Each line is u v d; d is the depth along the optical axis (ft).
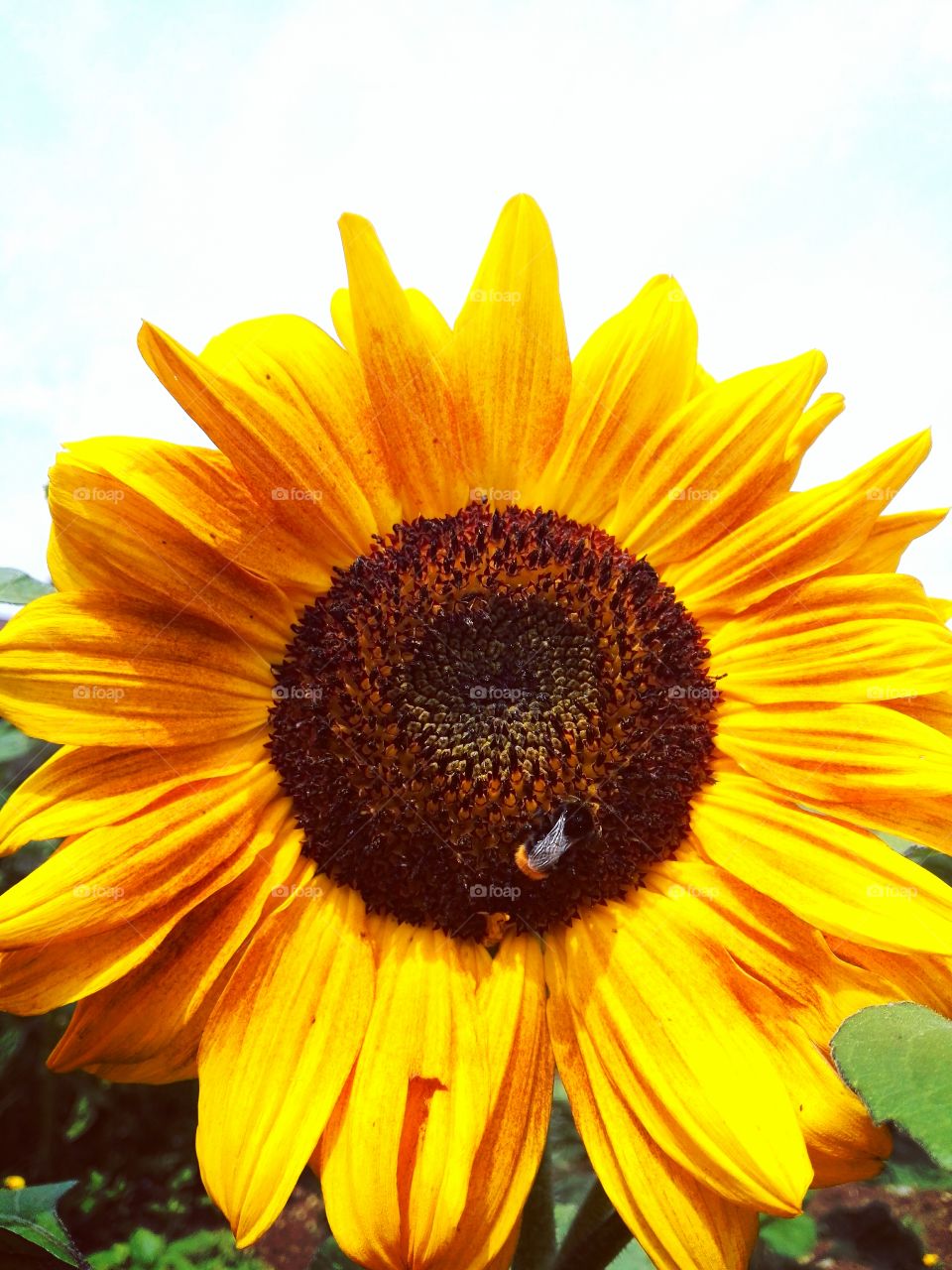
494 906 0.56
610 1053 0.53
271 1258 1.06
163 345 0.56
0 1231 0.52
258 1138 0.49
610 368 0.66
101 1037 0.52
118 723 0.55
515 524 0.65
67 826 0.53
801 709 0.60
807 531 0.63
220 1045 0.52
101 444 0.57
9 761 0.77
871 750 0.57
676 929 0.55
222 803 0.57
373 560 0.63
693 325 0.66
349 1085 0.52
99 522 0.55
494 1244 0.49
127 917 0.52
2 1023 1.09
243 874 0.57
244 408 0.59
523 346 0.64
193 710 0.58
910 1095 0.38
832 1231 0.89
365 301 0.61
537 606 0.63
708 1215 0.49
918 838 0.56
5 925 0.49
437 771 0.58
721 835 0.58
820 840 0.56
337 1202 0.48
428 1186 0.47
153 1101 1.20
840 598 0.62
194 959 0.54
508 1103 0.52
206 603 0.59
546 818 0.56
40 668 0.54
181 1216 1.12
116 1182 1.16
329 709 0.59
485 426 0.65
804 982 0.53
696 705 0.62
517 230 0.63
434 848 0.57
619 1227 0.63
